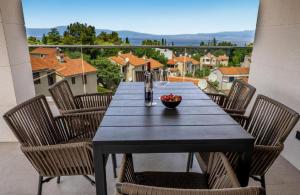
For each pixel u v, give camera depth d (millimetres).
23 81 2957
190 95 2123
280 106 1652
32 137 1629
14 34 2732
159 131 1336
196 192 660
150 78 1961
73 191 1933
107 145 1234
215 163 1328
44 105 1886
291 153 2348
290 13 2322
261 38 2918
